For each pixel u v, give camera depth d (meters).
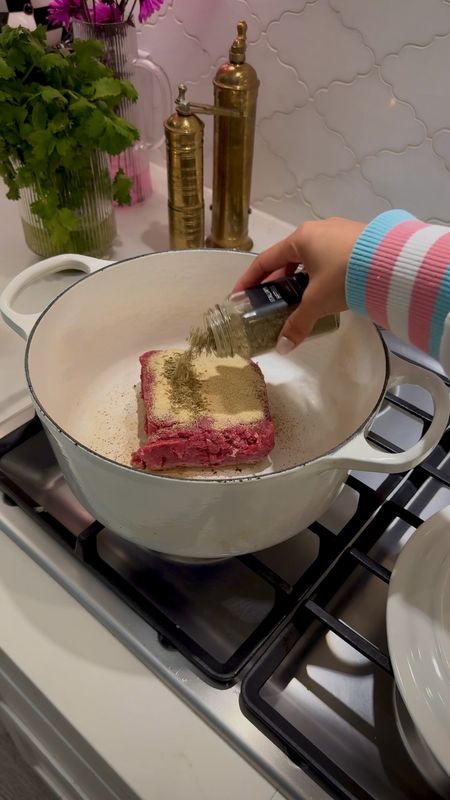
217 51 0.80
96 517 0.50
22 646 0.49
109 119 0.69
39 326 0.55
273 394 0.68
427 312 0.46
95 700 0.47
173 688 0.47
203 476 0.58
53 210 0.72
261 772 0.44
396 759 0.45
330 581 0.52
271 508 0.45
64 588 0.53
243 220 0.81
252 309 0.54
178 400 0.58
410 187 0.74
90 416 0.65
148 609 0.50
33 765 0.82
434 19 0.62
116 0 0.77
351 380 0.62
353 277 0.48
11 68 0.64
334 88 0.72
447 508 0.51
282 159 0.82
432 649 0.42
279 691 0.48
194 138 0.72
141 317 0.68
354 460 0.43
